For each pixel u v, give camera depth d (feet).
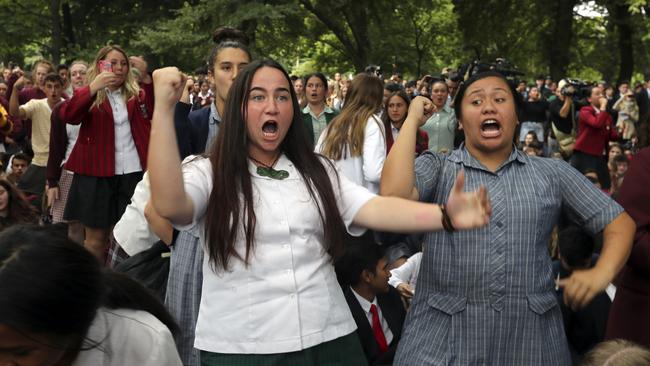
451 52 129.90
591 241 14.66
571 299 9.73
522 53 128.88
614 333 11.95
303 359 8.13
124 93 20.74
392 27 121.19
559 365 10.16
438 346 10.03
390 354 15.29
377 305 15.64
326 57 136.36
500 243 9.89
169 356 6.54
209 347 8.24
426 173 10.29
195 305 12.00
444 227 7.66
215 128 15.17
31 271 5.16
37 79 37.83
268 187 8.28
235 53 14.75
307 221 8.25
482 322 9.89
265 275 8.11
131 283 6.66
